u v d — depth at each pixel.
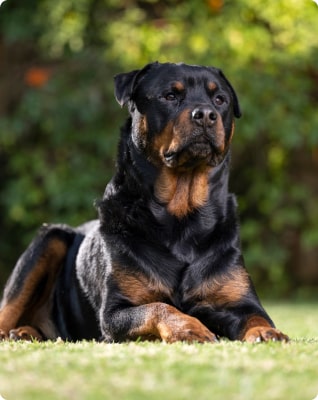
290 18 18.11
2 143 18.56
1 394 5.33
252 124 17.50
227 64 17.75
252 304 8.17
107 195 8.68
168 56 17.98
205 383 5.45
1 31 19.06
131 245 8.20
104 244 8.38
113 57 18.09
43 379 5.64
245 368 5.87
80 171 18.08
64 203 17.80
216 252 8.32
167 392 5.25
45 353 6.63
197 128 8.06
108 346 6.96
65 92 18.17
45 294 9.65
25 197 18.06
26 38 18.98
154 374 5.70
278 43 18.56
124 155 8.65
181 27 18.34
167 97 8.36
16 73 19.38
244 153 19.31
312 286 19.38
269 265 18.39
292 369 5.91
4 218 19.14
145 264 8.16
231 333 7.97
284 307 15.40
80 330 9.06
